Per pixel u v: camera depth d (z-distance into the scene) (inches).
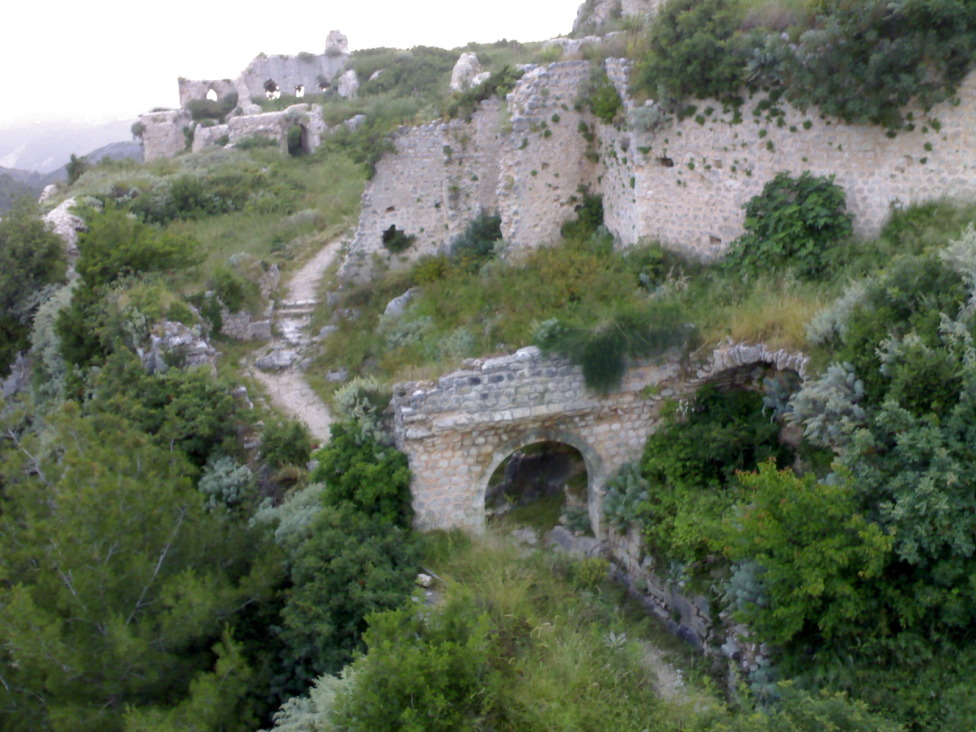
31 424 754.2
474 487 527.5
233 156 1540.4
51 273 973.2
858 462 369.4
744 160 579.8
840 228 541.3
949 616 334.0
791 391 476.7
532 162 716.0
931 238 487.2
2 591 380.2
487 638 389.4
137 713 341.1
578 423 526.9
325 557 449.7
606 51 675.4
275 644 442.6
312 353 832.3
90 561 383.6
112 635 358.9
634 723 359.6
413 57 2058.3
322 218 1221.1
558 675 380.2
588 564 502.0
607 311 546.9
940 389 356.5
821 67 516.4
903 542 340.8
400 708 324.8
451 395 499.8
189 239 950.4
